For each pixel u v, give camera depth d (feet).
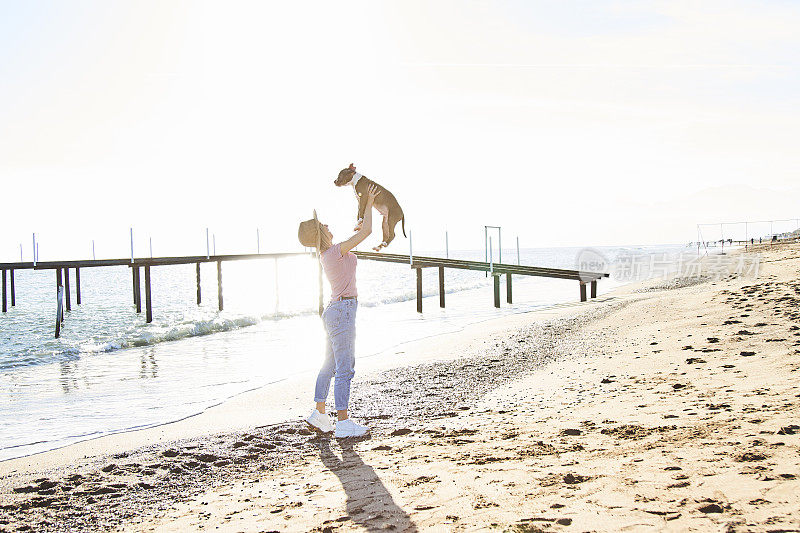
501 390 24.58
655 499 9.80
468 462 13.83
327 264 17.20
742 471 10.57
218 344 51.49
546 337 40.63
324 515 11.16
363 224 16.98
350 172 17.47
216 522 11.52
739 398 16.92
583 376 25.07
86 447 19.86
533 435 15.85
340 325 17.40
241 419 23.04
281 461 16.21
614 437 14.48
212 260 102.22
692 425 14.48
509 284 83.71
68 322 82.17
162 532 11.29
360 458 15.57
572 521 9.28
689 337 30.91
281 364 39.55
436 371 30.58
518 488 11.37
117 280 224.12
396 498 11.71
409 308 82.69
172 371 37.99
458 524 9.80
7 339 62.80
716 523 8.48
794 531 7.88
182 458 17.11
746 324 31.96
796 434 12.35
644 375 23.12
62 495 14.37
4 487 15.21
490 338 43.01
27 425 24.40
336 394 17.97
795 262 82.48
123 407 27.50
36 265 94.12
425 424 19.40
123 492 14.38
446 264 81.87
